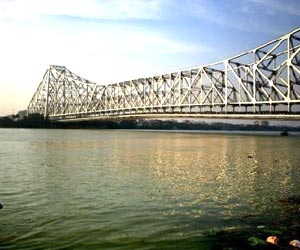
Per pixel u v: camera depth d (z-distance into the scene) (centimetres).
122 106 15175
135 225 1398
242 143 7062
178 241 1230
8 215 1525
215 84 11075
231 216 1518
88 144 6338
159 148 5472
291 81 8825
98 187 2119
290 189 2088
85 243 1219
